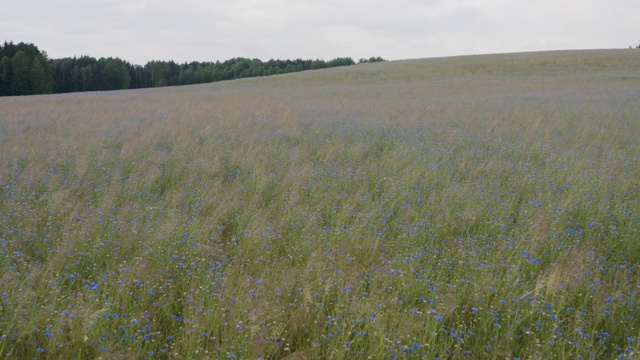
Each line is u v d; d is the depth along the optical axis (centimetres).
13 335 413
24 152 1180
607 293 510
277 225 732
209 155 1185
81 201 833
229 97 3572
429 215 777
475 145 1363
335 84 5659
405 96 3481
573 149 1234
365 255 635
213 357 414
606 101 2534
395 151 1233
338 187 935
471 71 6109
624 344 455
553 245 651
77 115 2130
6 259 560
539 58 6738
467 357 429
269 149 1266
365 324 463
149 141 1341
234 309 470
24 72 9450
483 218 772
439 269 605
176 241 645
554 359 427
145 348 424
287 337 466
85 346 416
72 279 543
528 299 504
